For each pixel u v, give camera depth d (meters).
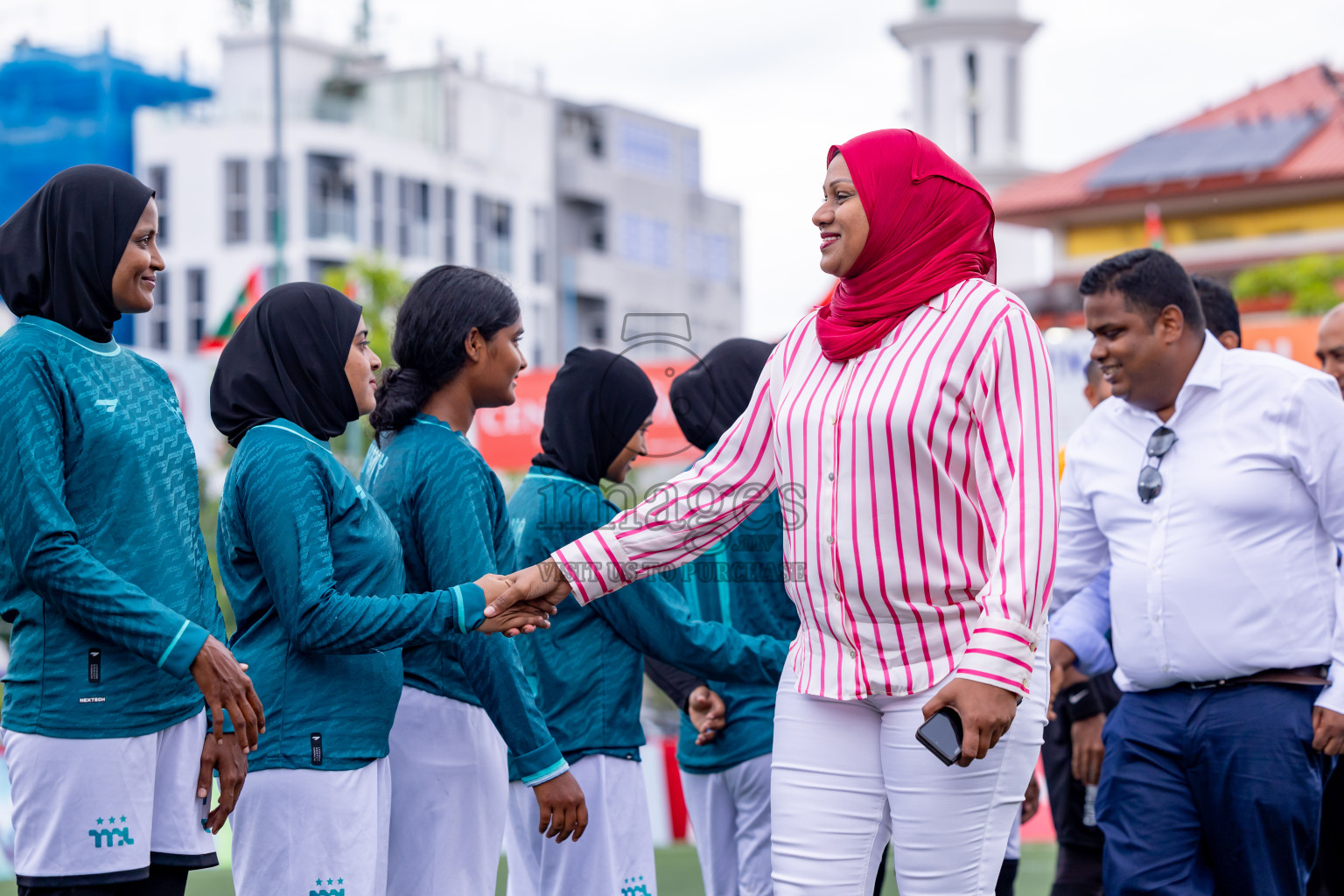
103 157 32.12
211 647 2.78
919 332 2.77
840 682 2.83
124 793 2.85
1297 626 3.55
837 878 2.84
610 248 39.12
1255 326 9.38
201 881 7.20
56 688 2.84
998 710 2.55
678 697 4.13
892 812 2.81
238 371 3.12
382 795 3.14
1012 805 2.80
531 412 10.51
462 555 3.25
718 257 42.94
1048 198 34.44
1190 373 3.69
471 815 3.38
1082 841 4.63
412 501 3.31
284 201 32.62
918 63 43.66
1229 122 34.28
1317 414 3.55
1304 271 28.12
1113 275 3.71
